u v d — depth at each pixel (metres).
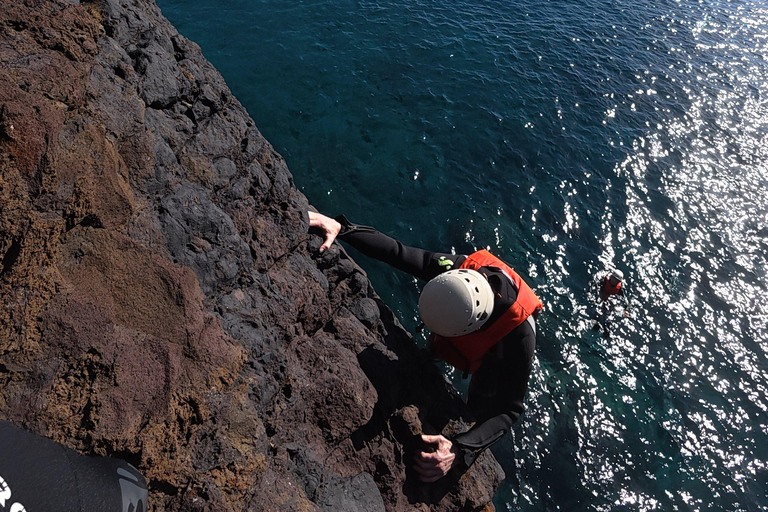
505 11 16.52
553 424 7.65
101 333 1.98
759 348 8.73
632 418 7.78
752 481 7.23
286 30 14.05
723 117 13.45
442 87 13.06
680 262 10.00
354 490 2.94
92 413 1.82
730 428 7.75
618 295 9.33
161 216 2.70
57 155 2.07
